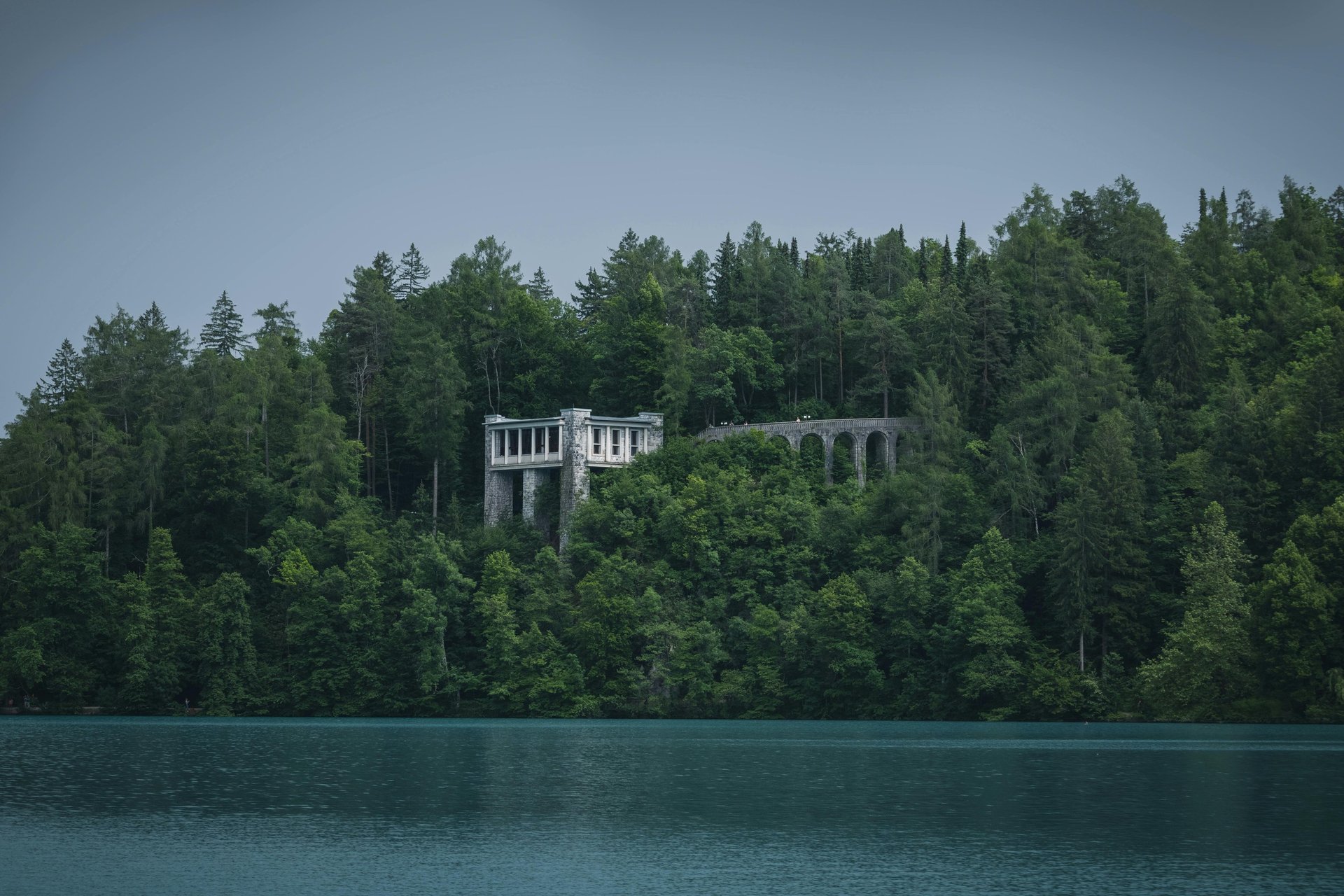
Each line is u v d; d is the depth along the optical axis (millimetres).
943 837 83250
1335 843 81312
